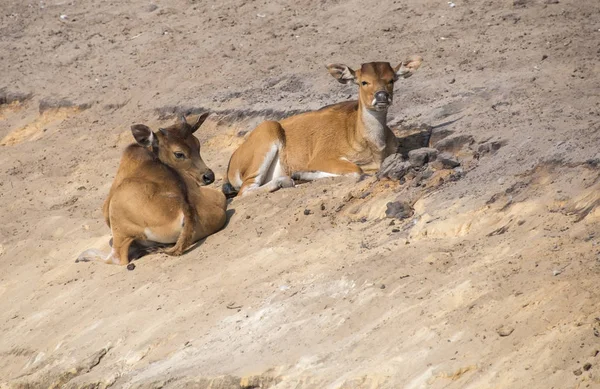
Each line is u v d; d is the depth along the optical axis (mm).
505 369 19312
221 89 44438
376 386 20266
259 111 41000
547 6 45094
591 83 34812
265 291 26281
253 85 43781
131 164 32062
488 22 44531
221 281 27812
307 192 32312
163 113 44625
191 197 31109
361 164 33406
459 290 22609
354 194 30812
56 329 28500
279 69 44875
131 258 31609
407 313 22562
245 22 52094
